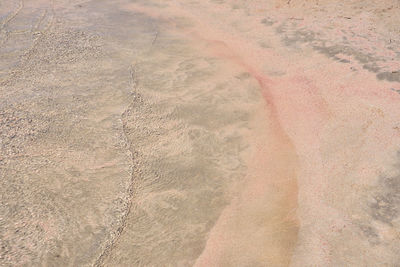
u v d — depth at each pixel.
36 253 3.42
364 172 4.02
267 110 5.32
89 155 4.55
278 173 4.22
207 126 5.04
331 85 5.66
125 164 4.44
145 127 5.03
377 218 3.50
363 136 4.54
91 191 4.07
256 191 4.02
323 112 5.11
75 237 3.58
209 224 3.68
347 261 3.16
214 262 3.31
